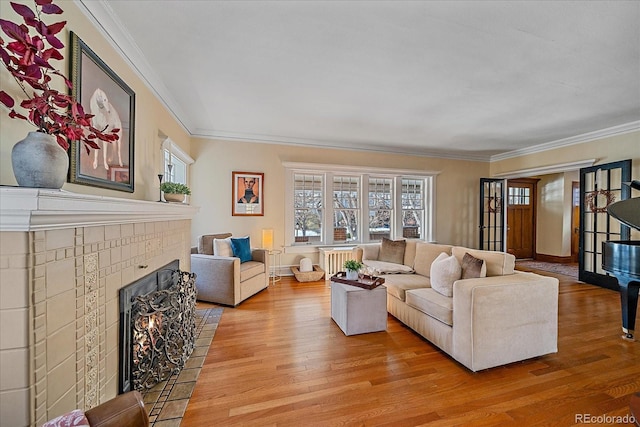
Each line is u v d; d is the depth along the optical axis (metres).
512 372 2.07
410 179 6.05
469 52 2.26
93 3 1.66
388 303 3.24
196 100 3.30
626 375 2.02
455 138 4.93
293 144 5.05
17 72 0.95
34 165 0.98
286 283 4.59
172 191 2.68
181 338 2.17
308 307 3.46
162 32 2.02
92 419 0.92
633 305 2.57
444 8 1.76
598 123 4.05
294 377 2.00
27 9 0.91
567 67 2.49
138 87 2.40
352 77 2.70
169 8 1.78
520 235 7.02
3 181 1.08
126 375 1.69
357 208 5.60
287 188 5.04
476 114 3.69
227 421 1.58
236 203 4.72
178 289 2.19
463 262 2.64
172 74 2.65
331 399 1.76
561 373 2.05
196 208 3.06
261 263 4.18
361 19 1.87
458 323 2.14
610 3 1.70
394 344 2.51
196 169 4.52
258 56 2.34
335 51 2.26
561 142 4.97
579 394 1.81
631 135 4.04
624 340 2.57
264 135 4.82
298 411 1.66
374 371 2.07
